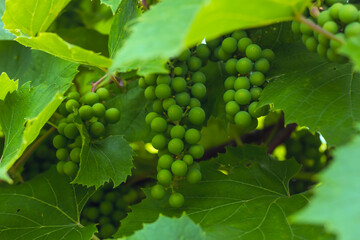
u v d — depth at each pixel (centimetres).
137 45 53
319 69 66
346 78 65
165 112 67
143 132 73
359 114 62
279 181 69
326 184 51
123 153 67
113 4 67
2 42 77
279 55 68
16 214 69
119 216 74
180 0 54
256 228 64
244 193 67
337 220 48
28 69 74
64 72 71
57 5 70
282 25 68
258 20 56
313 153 79
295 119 63
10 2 67
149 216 66
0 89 67
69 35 80
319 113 63
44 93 66
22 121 66
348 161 52
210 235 63
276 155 83
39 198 70
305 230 62
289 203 66
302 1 57
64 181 71
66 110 69
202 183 68
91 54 62
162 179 64
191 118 66
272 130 82
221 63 72
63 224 69
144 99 74
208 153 79
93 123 68
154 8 55
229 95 66
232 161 71
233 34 67
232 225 64
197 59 68
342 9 60
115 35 70
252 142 82
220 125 83
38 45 65
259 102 65
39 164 76
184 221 58
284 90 65
